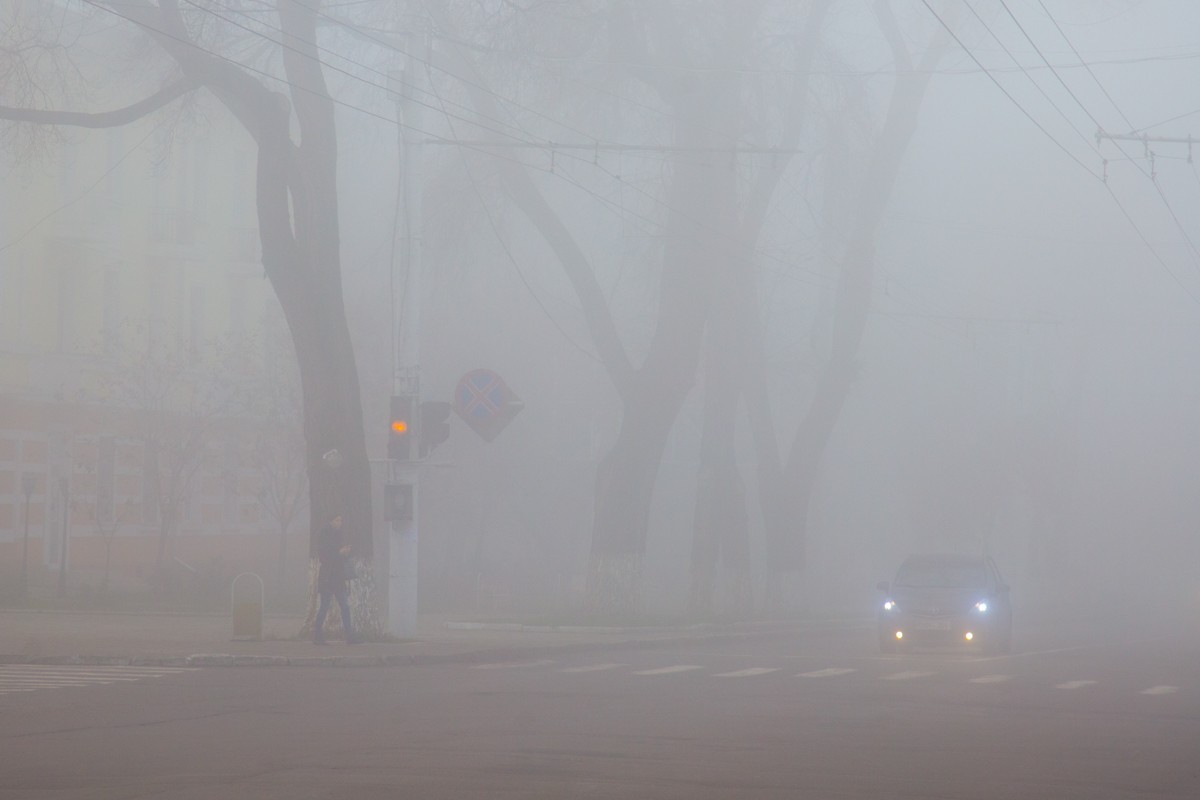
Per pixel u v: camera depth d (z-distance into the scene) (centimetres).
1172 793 1991
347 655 4025
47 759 2173
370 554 4662
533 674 3812
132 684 3350
